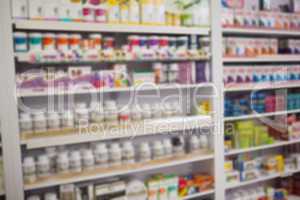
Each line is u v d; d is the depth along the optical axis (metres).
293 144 3.23
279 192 2.94
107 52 1.98
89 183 2.13
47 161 1.91
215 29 2.36
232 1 2.52
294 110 2.93
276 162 2.87
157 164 2.18
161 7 2.17
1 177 1.75
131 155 2.15
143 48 2.12
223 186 2.50
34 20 1.78
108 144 2.23
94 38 1.97
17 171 1.76
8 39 1.70
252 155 3.05
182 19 2.29
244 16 2.56
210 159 2.50
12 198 1.75
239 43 2.57
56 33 1.97
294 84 2.88
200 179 2.43
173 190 2.30
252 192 2.82
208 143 2.49
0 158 1.76
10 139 1.73
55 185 2.04
